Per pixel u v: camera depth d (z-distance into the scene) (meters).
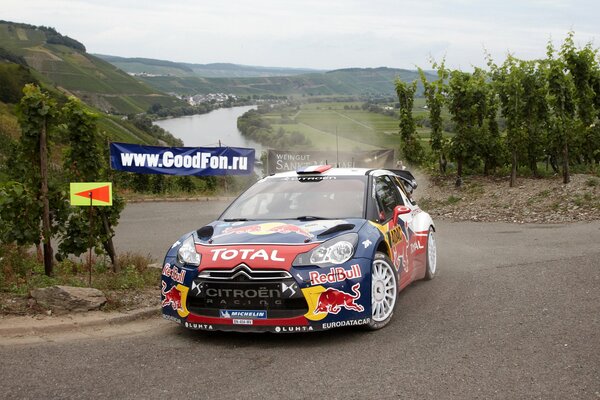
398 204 7.39
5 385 4.33
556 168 18.20
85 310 6.24
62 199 8.45
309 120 107.88
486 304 6.57
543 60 17.39
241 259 5.17
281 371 4.57
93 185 7.73
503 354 4.84
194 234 5.96
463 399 3.95
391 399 3.98
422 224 7.89
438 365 4.62
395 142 58.44
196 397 4.07
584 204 14.64
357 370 4.55
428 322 5.89
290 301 5.10
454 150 18.80
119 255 10.62
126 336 5.61
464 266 9.05
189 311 5.33
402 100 22.42
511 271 8.41
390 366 4.62
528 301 6.62
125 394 4.14
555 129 16.56
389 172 7.96
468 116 18.62
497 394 4.02
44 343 5.37
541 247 10.45
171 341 5.43
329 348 5.12
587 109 16.91
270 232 5.61
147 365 4.76
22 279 7.75
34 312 6.16
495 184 18.48
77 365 4.77
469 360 4.72
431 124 21.02
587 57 16.58
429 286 7.68
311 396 4.05
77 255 8.77
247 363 4.78
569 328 5.52
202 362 4.82
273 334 5.59
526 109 17.67
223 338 5.49
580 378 4.27
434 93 20.81
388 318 5.78
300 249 5.25
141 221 17.92
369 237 5.71
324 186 6.71
